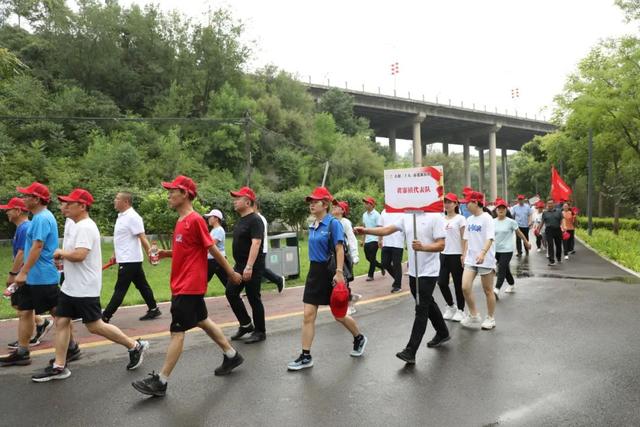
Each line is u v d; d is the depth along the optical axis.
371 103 57.59
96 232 5.16
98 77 36.38
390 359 5.84
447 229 7.72
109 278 11.93
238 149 35.75
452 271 7.79
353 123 50.81
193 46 39.97
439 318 6.27
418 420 4.20
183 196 4.84
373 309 8.70
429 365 5.61
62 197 5.11
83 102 32.00
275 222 28.48
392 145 66.56
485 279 7.19
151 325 7.63
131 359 5.53
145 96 38.06
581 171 30.12
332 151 43.12
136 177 28.06
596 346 6.24
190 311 4.83
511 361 5.71
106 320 7.20
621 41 22.75
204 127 35.44
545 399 4.61
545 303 8.95
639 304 8.75
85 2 36.16
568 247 16.91
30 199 5.55
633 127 23.72
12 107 29.12
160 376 4.75
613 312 8.13
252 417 4.29
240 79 41.31
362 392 4.83
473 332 7.02
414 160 62.59
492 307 7.24
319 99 51.75
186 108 36.53
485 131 74.44
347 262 5.62
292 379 5.20
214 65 39.94
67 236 5.14
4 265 14.41
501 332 6.99
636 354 5.91
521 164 60.72
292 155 38.25
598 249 18.36
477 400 4.61
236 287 6.59
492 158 73.69
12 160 25.06
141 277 7.85
